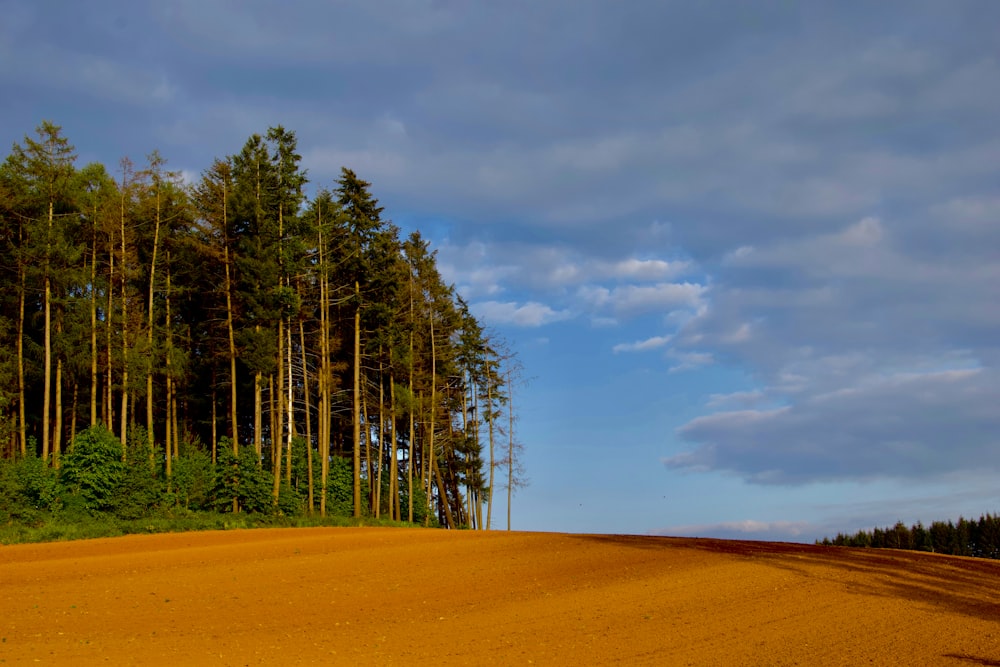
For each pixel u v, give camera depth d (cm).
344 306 5300
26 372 4297
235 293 4456
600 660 1469
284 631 1681
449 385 6256
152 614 1812
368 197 5034
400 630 1714
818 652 1555
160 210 4391
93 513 3747
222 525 3925
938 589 2289
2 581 2186
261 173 4503
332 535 3378
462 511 7056
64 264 4062
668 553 2873
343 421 5997
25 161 3997
